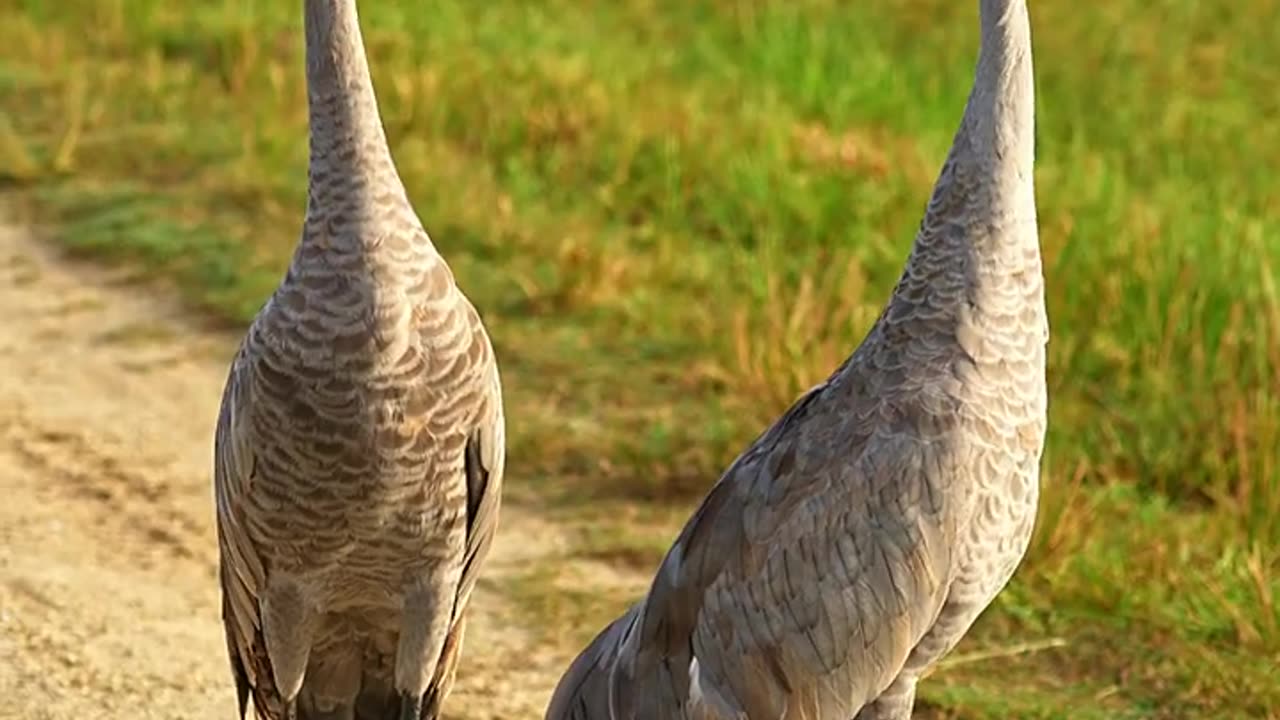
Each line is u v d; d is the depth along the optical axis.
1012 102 7.39
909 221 16.00
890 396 7.34
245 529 8.80
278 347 8.45
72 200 17.16
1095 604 10.84
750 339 14.05
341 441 8.47
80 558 11.64
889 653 7.34
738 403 13.43
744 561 7.48
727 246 16.20
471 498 8.88
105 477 12.72
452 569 8.90
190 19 21.50
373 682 9.45
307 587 8.87
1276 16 22.78
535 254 15.82
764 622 7.44
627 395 13.63
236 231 16.52
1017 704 10.04
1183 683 10.20
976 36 21.69
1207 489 12.07
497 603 11.18
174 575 11.52
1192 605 10.75
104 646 10.61
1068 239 14.64
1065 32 22.14
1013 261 7.39
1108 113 19.42
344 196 8.41
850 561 7.28
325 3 8.41
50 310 15.21
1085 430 12.95
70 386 14.02
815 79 19.38
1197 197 16.52
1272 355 12.96
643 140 17.91
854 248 15.61
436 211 16.48
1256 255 14.41
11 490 12.47
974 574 7.35
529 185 17.19
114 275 15.82
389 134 18.42
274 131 18.30
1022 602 10.90
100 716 9.93
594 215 16.73
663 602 7.72
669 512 12.21
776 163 17.12
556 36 21.06
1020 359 7.37
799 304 13.91
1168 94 20.23
